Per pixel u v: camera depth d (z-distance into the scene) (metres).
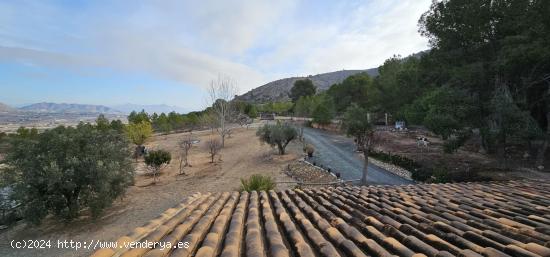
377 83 55.56
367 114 19.73
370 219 4.49
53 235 14.79
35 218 14.76
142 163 32.59
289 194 7.57
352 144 38.41
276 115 93.31
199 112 78.88
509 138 21.02
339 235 3.80
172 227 4.30
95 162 16.48
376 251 3.18
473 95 21.41
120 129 46.88
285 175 23.94
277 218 4.99
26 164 15.45
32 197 15.04
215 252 3.32
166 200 19.50
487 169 19.81
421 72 27.42
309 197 6.91
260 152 35.62
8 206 16.09
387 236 3.75
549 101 21.62
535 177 16.97
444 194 6.88
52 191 15.33
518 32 19.83
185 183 23.77
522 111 19.16
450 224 4.16
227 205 6.09
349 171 23.48
